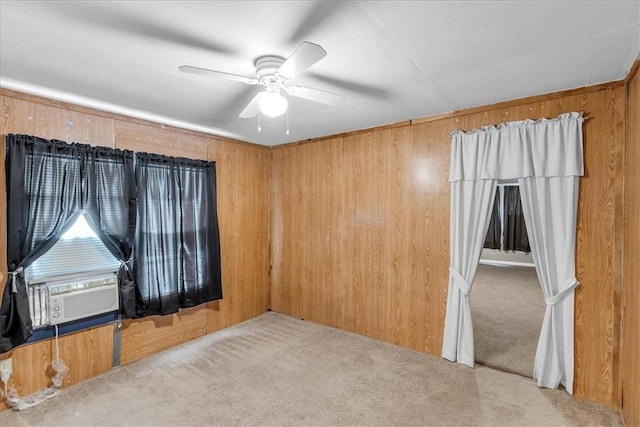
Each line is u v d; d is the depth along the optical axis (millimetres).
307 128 3598
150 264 3145
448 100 2682
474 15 1489
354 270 3725
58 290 2582
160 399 2459
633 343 2004
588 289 2410
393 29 1604
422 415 2264
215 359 3115
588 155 2400
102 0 1351
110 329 2914
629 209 2182
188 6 1396
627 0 1382
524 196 2617
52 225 2533
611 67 2072
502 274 7016
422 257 3225
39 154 2471
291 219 4320
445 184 3068
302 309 4242
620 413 2262
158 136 3279
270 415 2273
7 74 2105
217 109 2842
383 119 3260
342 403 2406
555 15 1494
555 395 2479
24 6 1387
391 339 3445
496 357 3129
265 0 1357
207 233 3697
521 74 2172
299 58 1510
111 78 2172
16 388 2391
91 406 2373
